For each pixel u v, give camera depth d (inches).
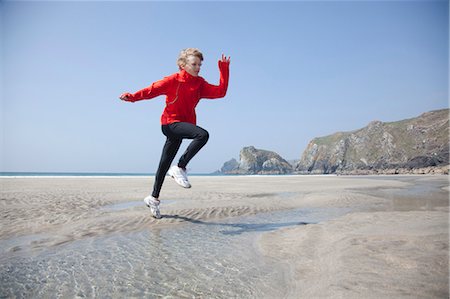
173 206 254.8
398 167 3425.2
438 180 813.9
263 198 328.2
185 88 166.6
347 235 140.6
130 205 261.6
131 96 157.9
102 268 102.3
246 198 327.3
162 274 96.3
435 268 91.7
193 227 176.2
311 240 137.5
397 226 158.9
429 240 125.2
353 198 325.4
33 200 283.6
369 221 177.5
